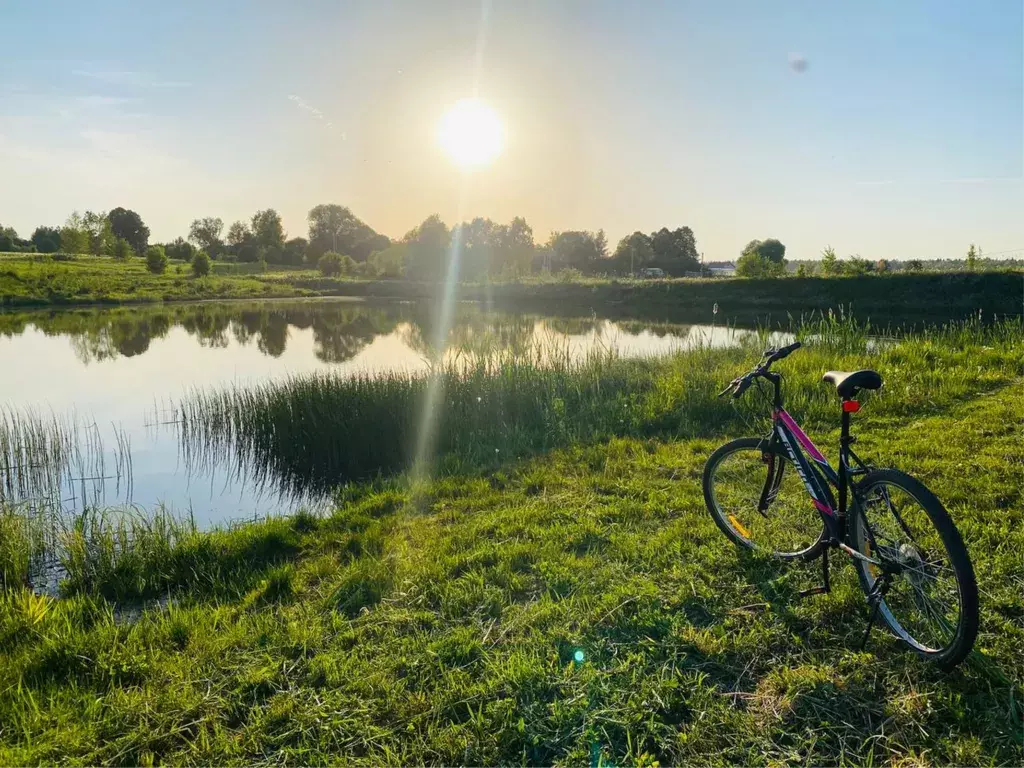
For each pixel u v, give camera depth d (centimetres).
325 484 882
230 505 800
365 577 433
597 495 568
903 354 1081
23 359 2173
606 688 298
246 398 1239
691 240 9331
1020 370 921
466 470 698
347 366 1922
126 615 444
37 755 277
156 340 2750
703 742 267
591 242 9112
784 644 325
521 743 275
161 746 288
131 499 830
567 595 390
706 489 450
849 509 342
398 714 295
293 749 277
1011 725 261
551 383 1043
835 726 271
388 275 7156
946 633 292
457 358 1315
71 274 5719
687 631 338
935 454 577
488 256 7494
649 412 842
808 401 819
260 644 357
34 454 999
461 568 441
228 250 10700
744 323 3033
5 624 403
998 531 408
